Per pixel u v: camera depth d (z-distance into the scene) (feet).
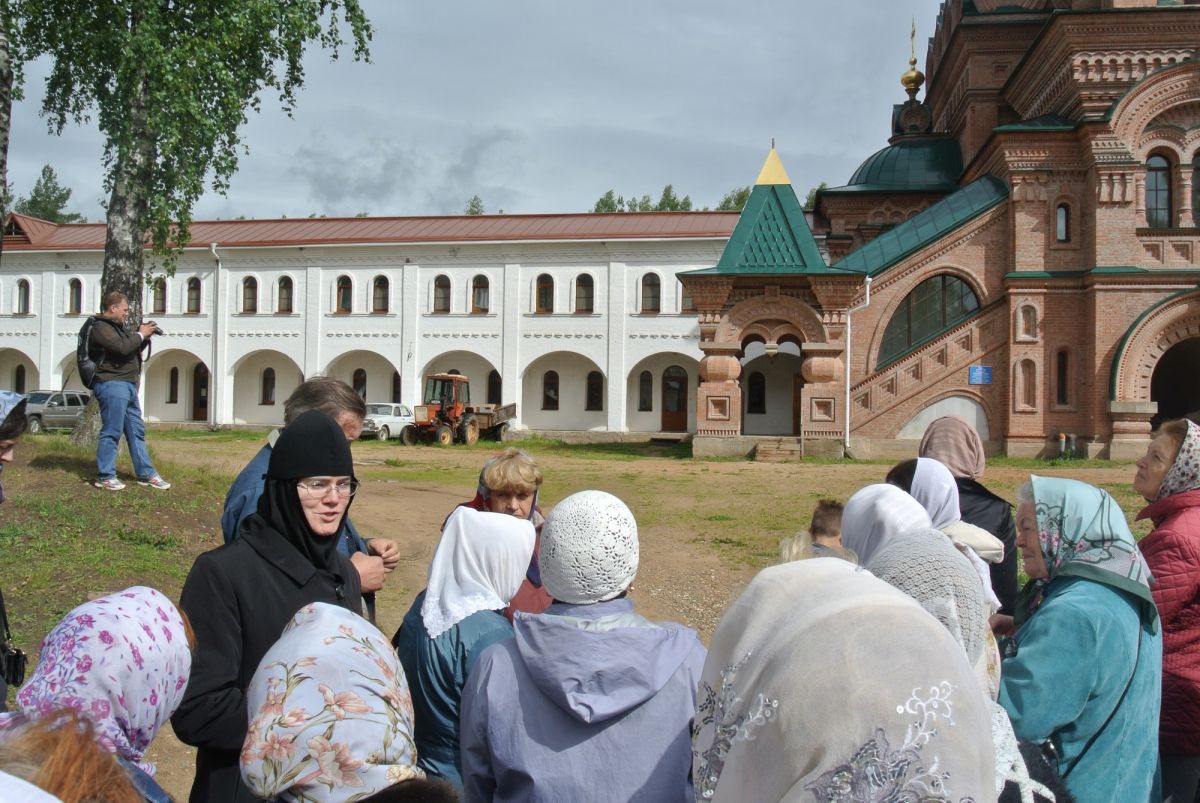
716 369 91.30
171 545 27.89
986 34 118.83
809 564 5.75
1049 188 95.20
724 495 59.21
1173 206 92.32
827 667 4.71
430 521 43.60
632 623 8.59
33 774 4.41
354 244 137.80
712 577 34.01
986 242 97.66
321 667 6.76
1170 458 11.90
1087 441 92.43
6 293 150.41
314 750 6.32
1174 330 89.45
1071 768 9.30
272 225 150.92
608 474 73.56
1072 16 93.76
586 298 133.59
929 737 4.45
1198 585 11.04
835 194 125.59
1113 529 9.82
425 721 10.64
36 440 39.63
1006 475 73.05
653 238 129.49
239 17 43.75
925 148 127.95
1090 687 9.13
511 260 135.23
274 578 9.55
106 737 6.62
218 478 38.91
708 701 5.79
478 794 8.71
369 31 50.24
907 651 4.68
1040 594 11.61
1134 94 91.04
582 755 8.16
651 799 8.01
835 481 68.03
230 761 9.19
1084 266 94.53
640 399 135.03
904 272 98.99
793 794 4.56
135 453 33.17
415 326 138.00
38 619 21.01
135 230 44.34
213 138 46.34
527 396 138.62
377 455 94.48
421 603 11.21
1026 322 94.32
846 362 91.25
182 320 145.07
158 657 7.26
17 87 44.47
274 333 142.20
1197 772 10.98
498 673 8.78
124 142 44.14
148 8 42.24
